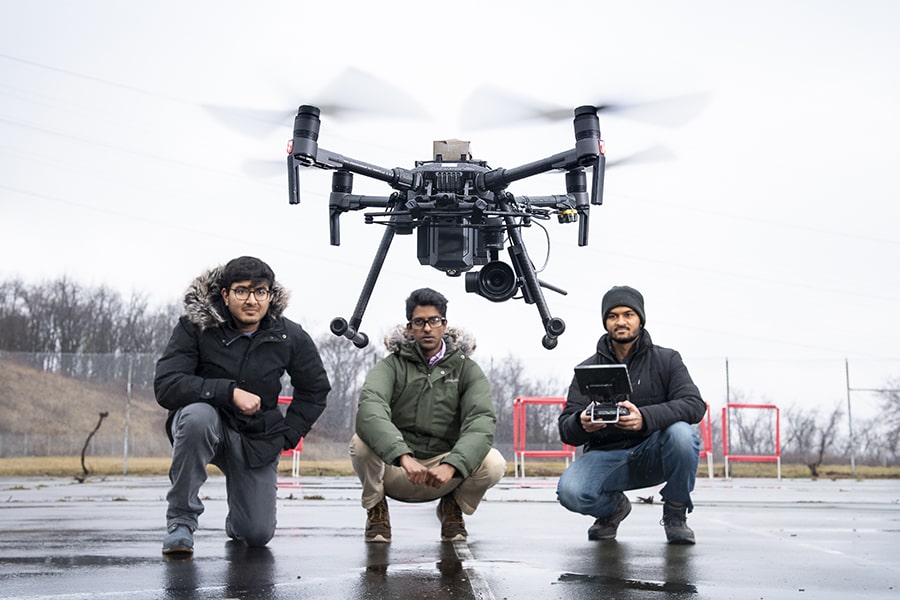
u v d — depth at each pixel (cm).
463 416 381
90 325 3312
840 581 280
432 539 398
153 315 3312
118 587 254
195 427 334
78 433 1541
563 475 401
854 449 1552
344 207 614
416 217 591
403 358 389
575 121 542
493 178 592
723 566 311
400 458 350
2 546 353
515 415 1328
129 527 434
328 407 1491
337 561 316
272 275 361
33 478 1148
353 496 732
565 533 434
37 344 3291
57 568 291
